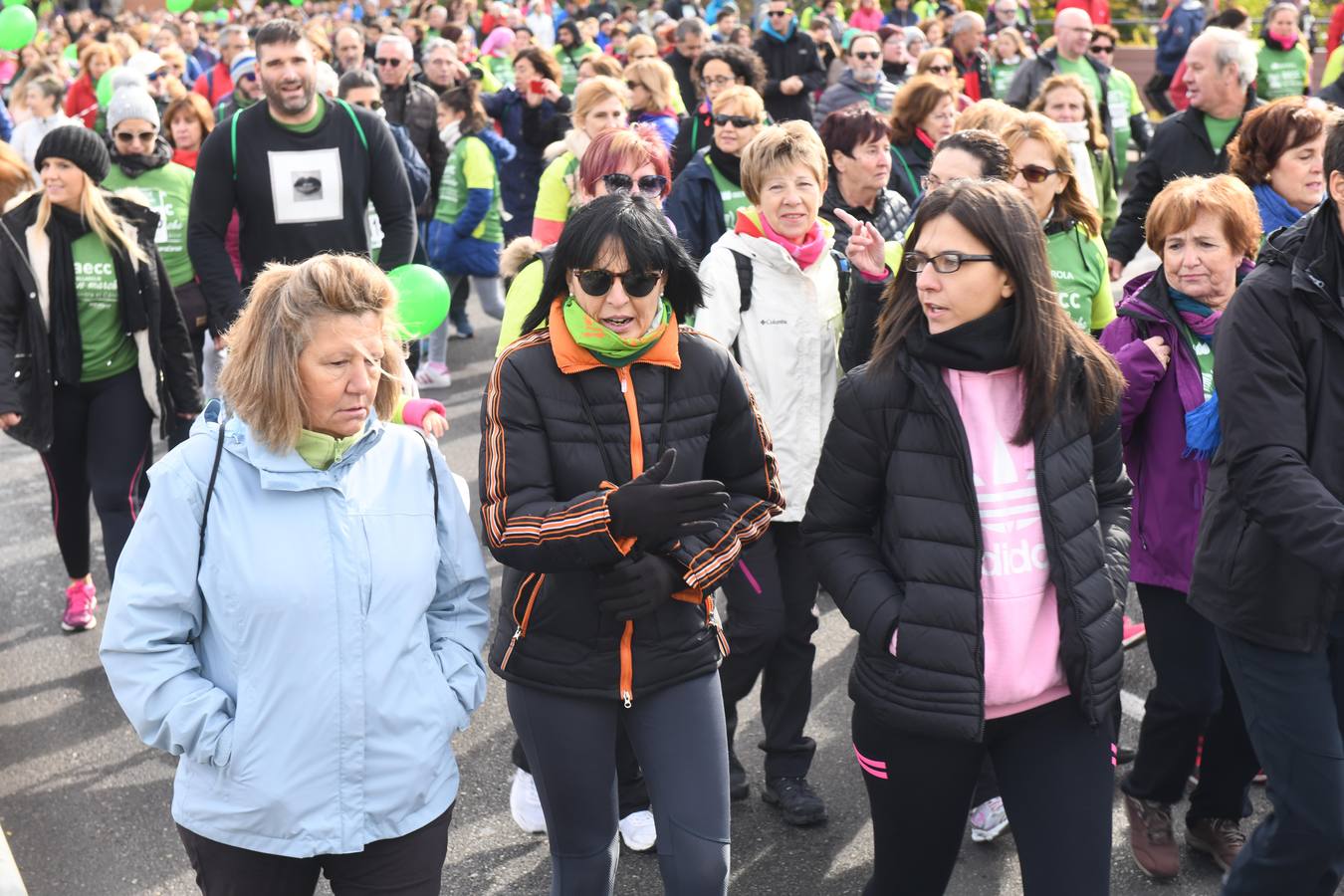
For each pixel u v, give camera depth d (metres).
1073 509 2.78
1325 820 3.02
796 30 12.08
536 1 21.55
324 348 2.43
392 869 2.56
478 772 4.52
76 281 5.05
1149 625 3.71
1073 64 9.58
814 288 4.12
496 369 2.92
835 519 2.90
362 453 2.56
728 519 3.02
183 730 2.44
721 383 3.02
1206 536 3.16
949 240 2.70
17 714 4.98
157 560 2.47
